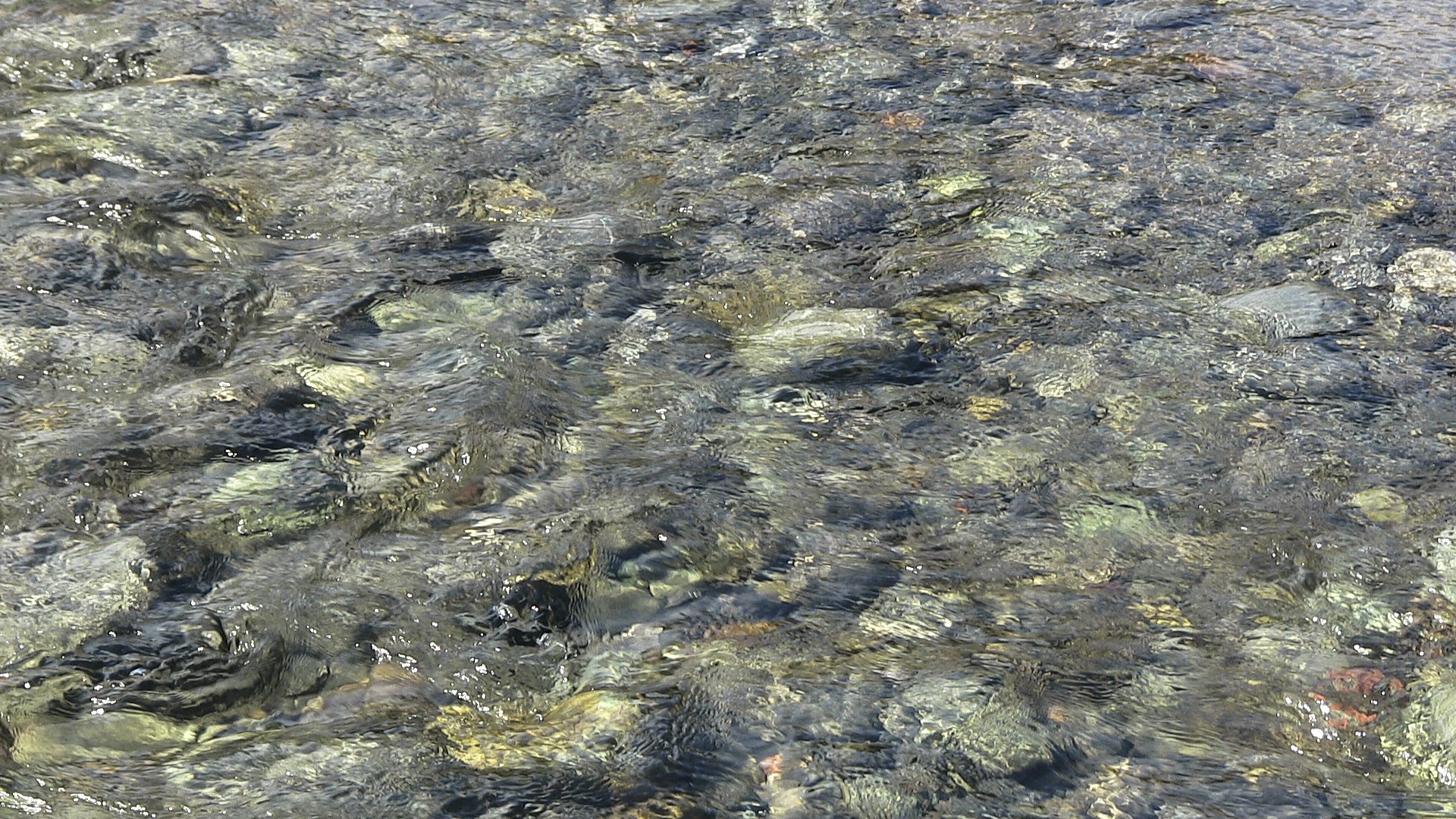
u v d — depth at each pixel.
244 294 3.56
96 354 3.21
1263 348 3.55
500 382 3.24
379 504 2.78
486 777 2.08
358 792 2.03
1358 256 4.03
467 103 4.91
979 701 2.31
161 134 4.39
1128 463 3.06
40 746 2.09
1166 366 3.45
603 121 4.84
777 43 5.58
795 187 4.42
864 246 4.09
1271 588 2.67
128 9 5.37
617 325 3.59
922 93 5.14
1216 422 3.22
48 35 5.07
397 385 3.23
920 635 2.50
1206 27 5.86
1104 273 3.93
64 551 2.55
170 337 3.34
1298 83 5.31
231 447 2.91
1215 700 2.37
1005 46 5.62
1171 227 4.21
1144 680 2.40
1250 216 4.28
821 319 3.65
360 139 4.57
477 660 2.39
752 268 3.93
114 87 4.78
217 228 3.91
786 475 2.97
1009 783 2.14
